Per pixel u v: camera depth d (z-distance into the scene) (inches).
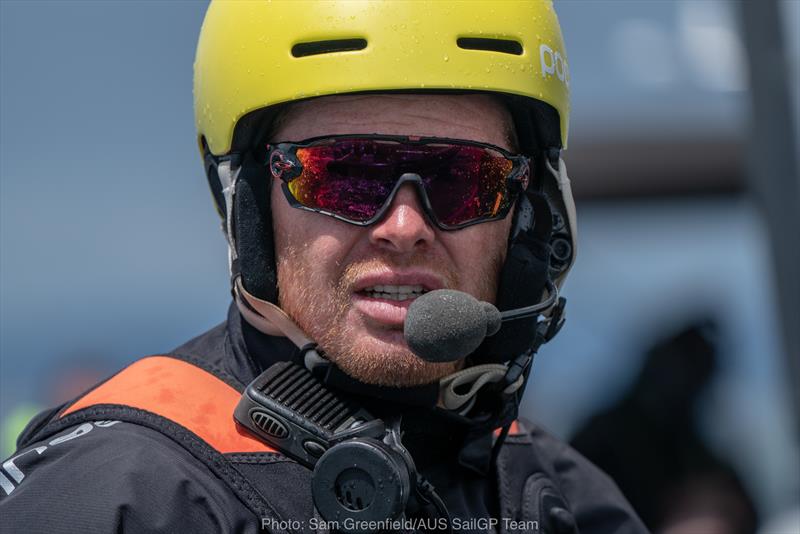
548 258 252.2
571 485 286.7
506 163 246.7
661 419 462.3
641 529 288.5
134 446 215.6
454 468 249.9
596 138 633.0
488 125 246.2
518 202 253.3
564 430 527.2
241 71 240.7
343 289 236.4
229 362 246.1
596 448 462.0
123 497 205.8
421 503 229.3
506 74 241.6
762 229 421.1
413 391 237.5
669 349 475.5
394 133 236.1
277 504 219.0
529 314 244.2
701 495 450.0
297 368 237.6
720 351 493.0
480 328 221.9
